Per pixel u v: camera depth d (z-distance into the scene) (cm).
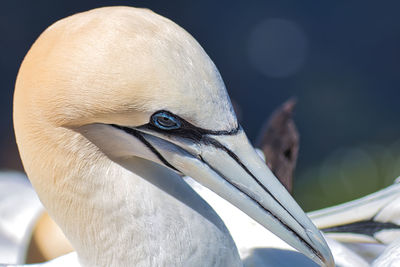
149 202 283
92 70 278
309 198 528
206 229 283
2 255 335
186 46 278
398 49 787
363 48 790
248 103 750
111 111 279
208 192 299
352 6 818
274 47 794
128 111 278
